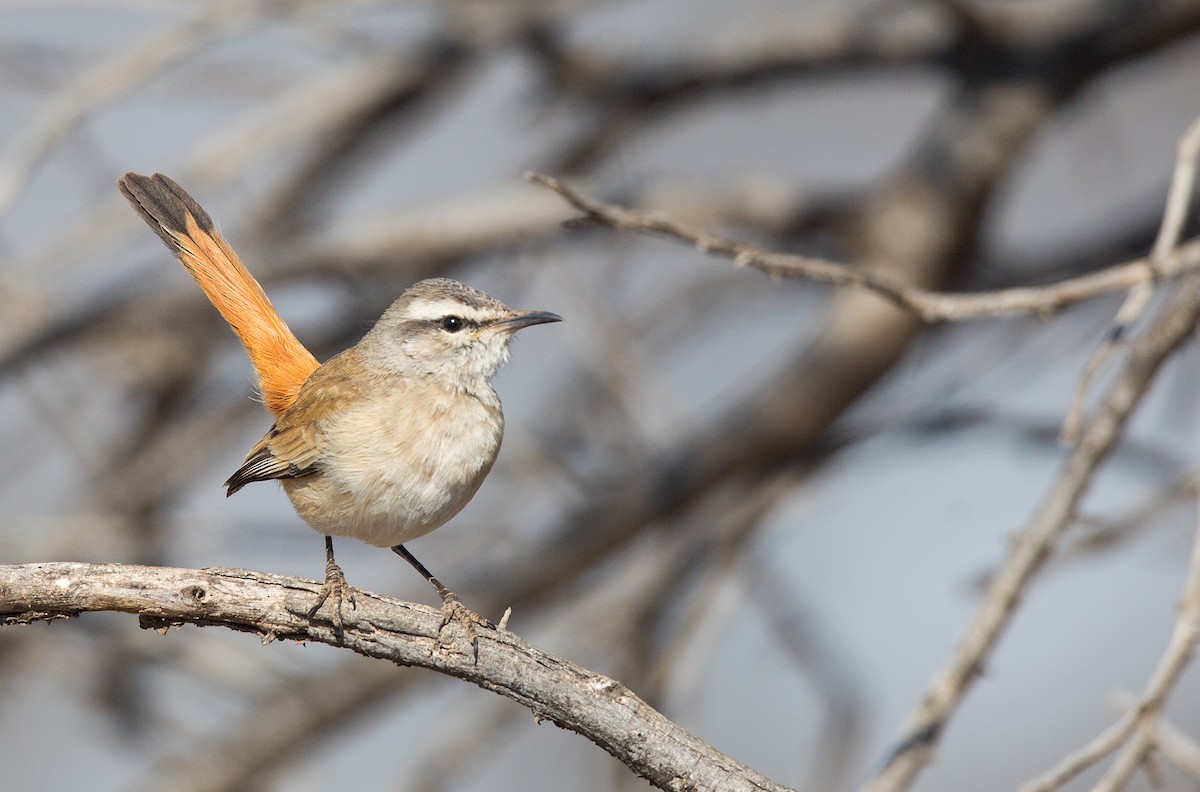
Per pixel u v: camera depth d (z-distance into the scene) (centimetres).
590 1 1371
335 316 1437
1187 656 731
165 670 1402
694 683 1249
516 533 1409
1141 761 732
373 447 880
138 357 1418
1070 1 1346
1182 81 1777
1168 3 1284
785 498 1342
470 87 1571
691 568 1334
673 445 1362
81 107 1157
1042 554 873
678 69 1422
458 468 902
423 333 927
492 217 1349
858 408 1400
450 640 707
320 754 1364
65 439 1428
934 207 1318
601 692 699
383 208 1758
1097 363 790
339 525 905
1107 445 887
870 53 1388
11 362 1354
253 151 1339
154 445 1472
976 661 855
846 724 1341
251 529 1361
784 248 1394
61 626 1349
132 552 1353
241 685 1377
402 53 1374
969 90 1368
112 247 1410
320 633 708
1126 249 1368
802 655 1359
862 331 1317
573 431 1473
